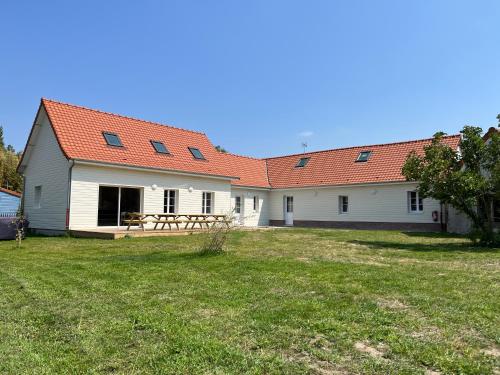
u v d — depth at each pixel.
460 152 12.70
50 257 8.93
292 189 24.77
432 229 19.20
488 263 7.99
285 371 2.99
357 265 7.58
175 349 3.41
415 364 3.12
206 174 19.48
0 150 35.00
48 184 16.50
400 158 21.62
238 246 11.31
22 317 4.32
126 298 5.09
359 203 21.95
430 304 4.72
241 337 3.69
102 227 15.73
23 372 2.99
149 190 17.30
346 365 3.10
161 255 9.12
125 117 19.08
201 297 5.12
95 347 3.47
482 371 2.98
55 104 16.62
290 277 6.39
